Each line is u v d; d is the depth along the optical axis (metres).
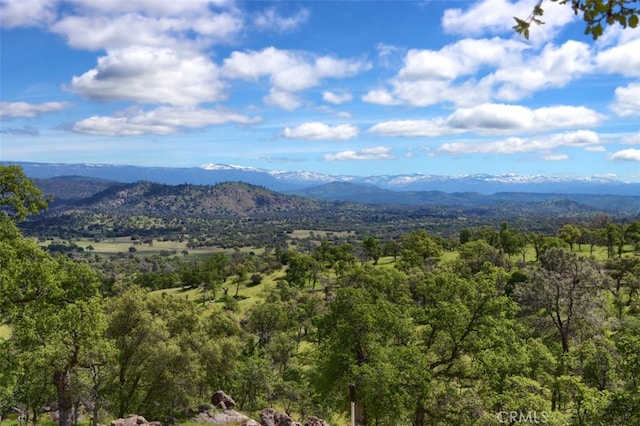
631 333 43.25
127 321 44.53
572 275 60.97
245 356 81.31
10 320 29.94
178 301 57.62
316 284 158.12
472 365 38.84
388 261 174.50
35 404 45.97
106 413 47.12
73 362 34.66
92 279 33.78
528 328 59.25
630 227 140.88
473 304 40.31
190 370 44.72
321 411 61.97
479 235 176.62
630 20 5.29
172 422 41.34
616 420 28.38
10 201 30.88
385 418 36.78
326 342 42.09
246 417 44.22
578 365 44.50
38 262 31.31
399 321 40.34
